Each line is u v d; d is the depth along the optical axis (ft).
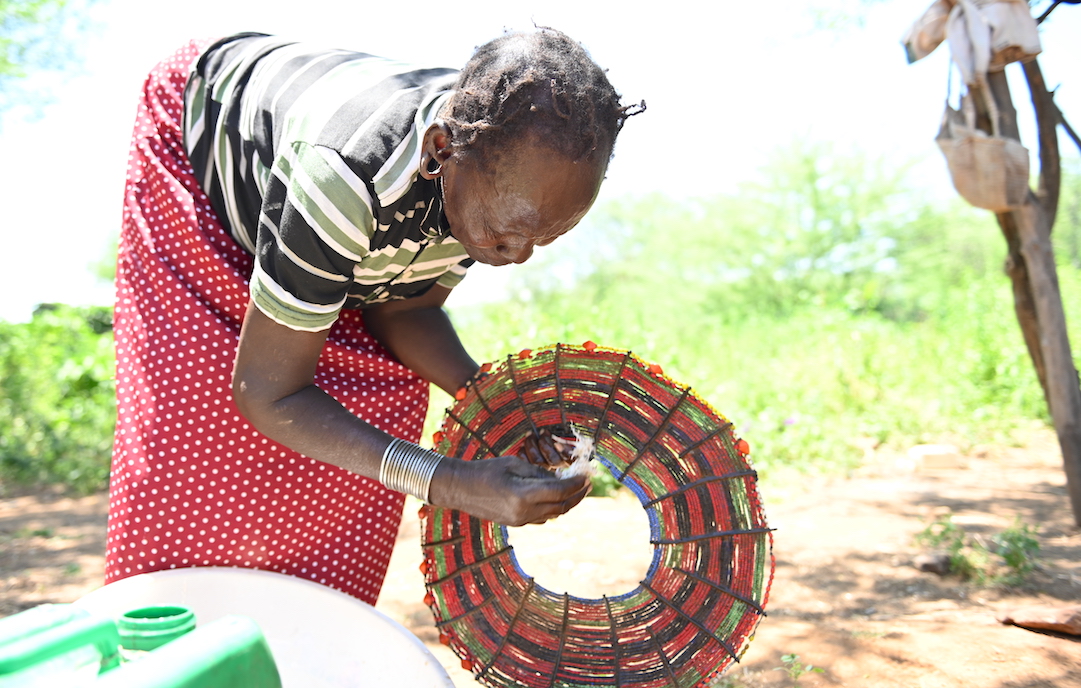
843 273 104.27
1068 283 32.09
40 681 3.87
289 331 5.54
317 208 5.27
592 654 6.67
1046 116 14.17
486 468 5.41
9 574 12.83
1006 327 27.55
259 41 6.84
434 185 5.65
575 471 5.59
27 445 21.94
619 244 131.64
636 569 11.85
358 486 7.03
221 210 6.75
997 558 11.80
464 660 6.51
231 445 6.59
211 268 6.70
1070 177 97.14
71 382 25.45
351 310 7.31
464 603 6.64
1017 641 8.88
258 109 6.14
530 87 4.78
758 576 6.50
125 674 3.50
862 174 104.47
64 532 15.69
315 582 6.70
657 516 6.98
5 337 26.22
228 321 6.80
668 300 109.81
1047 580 11.00
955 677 8.08
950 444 21.30
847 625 9.68
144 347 6.71
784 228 106.42
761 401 24.77
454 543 6.57
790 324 39.17
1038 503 15.47
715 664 6.53
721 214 109.60
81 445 22.27
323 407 5.68
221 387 6.56
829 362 27.63
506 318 23.13
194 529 6.60
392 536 7.45
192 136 6.75
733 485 6.65
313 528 6.93
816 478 18.29
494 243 5.32
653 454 6.94
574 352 6.73
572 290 125.29
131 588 6.28
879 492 16.80
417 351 7.42
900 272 104.83
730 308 99.76
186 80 7.14
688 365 23.38
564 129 4.80
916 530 13.75
